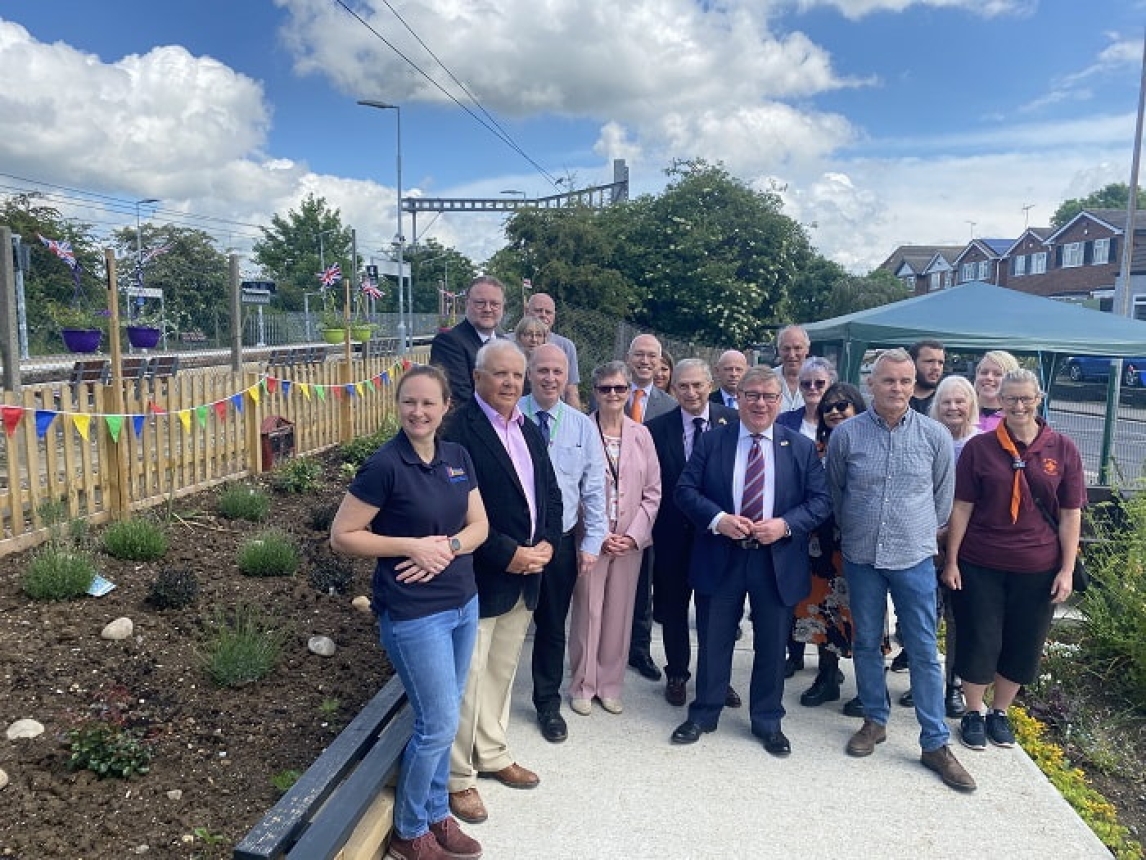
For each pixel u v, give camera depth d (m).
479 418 3.57
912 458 4.02
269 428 8.65
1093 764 4.71
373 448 10.15
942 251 62.69
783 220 24.91
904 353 4.04
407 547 2.87
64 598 4.55
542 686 4.21
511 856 3.25
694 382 4.72
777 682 4.17
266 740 3.57
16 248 14.36
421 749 2.97
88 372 8.73
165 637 4.32
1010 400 4.14
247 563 5.39
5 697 3.58
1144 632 5.42
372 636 4.74
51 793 3.06
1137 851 3.76
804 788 3.81
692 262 23.78
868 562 4.06
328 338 21.19
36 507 5.49
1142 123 21.84
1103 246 41.62
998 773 4.01
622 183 35.28
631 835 3.41
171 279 32.91
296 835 2.66
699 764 4.00
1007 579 4.22
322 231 61.25
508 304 21.31
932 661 4.00
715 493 4.18
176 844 2.84
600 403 4.41
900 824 3.54
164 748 3.41
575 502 4.07
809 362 5.26
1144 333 10.25
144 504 6.66
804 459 4.16
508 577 3.53
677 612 4.65
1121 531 6.45
